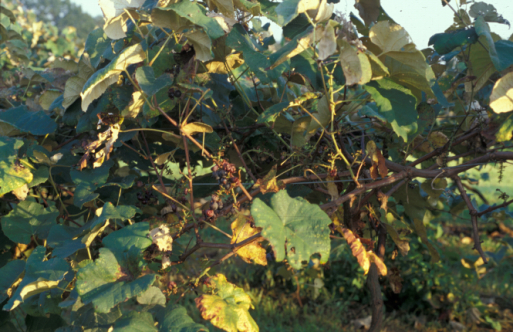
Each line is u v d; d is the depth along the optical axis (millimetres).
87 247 1476
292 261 1083
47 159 1682
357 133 2371
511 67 1593
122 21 1393
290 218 1195
